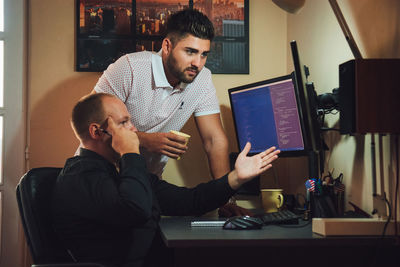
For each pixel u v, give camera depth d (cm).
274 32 280
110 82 217
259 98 232
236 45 275
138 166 149
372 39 169
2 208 254
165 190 184
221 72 273
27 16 264
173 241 125
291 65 268
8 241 253
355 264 143
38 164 259
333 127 210
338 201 183
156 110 222
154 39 267
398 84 142
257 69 277
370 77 142
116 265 145
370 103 142
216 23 274
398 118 141
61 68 264
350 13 186
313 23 235
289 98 215
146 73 215
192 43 198
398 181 149
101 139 160
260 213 215
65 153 261
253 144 240
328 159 218
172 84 220
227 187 174
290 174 269
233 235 135
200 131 240
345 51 195
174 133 199
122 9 266
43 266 129
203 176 270
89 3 265
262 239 126
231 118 274
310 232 142
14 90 258
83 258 143
